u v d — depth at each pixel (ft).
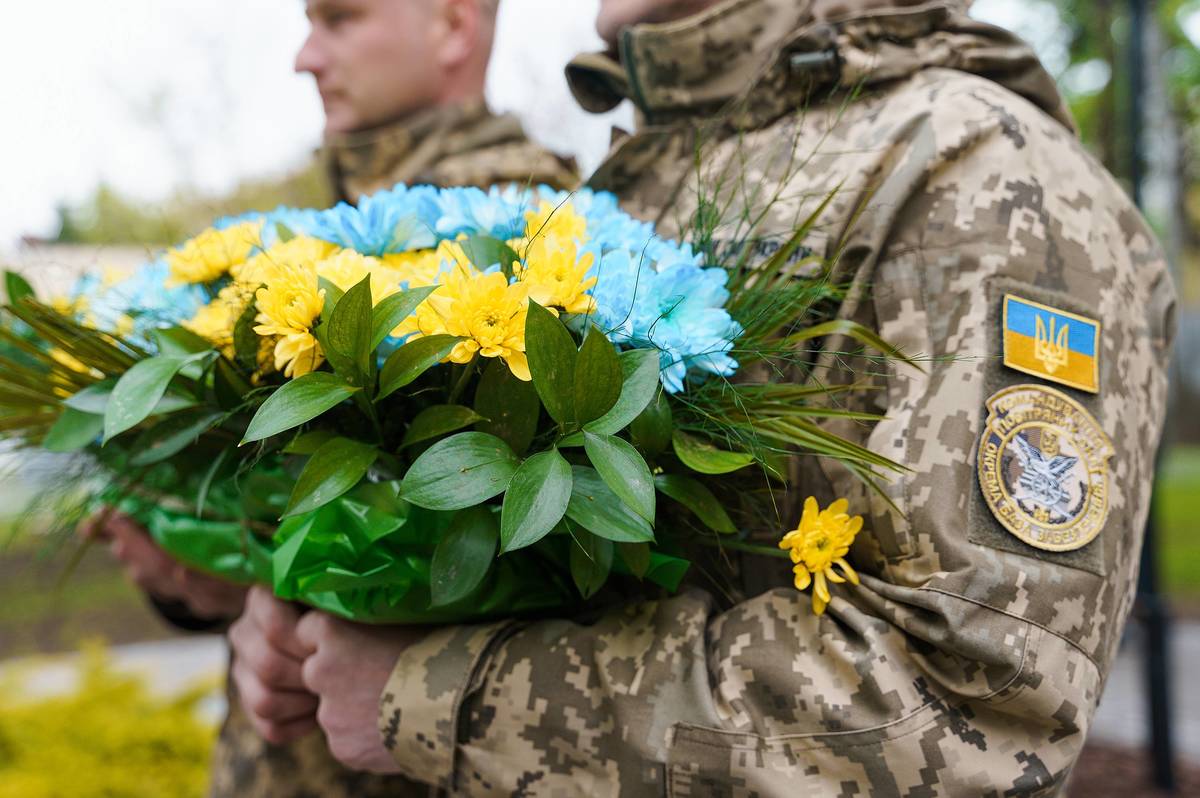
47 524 3.60
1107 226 2.91
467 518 2.56
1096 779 9.50
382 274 2.61
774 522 2.85
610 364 2.32
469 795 2.75
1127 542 2.68
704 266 3.00
